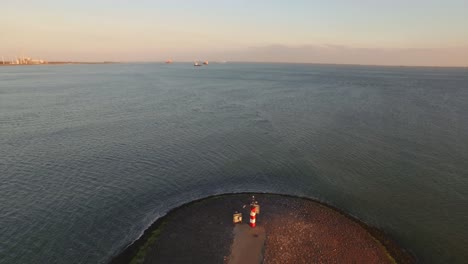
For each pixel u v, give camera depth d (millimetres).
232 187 30656
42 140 43031
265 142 44594
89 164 34906
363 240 22094
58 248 20750
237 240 21422
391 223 25047
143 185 30312
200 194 29031
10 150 38531
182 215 24656
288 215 25047
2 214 24375
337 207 27422
